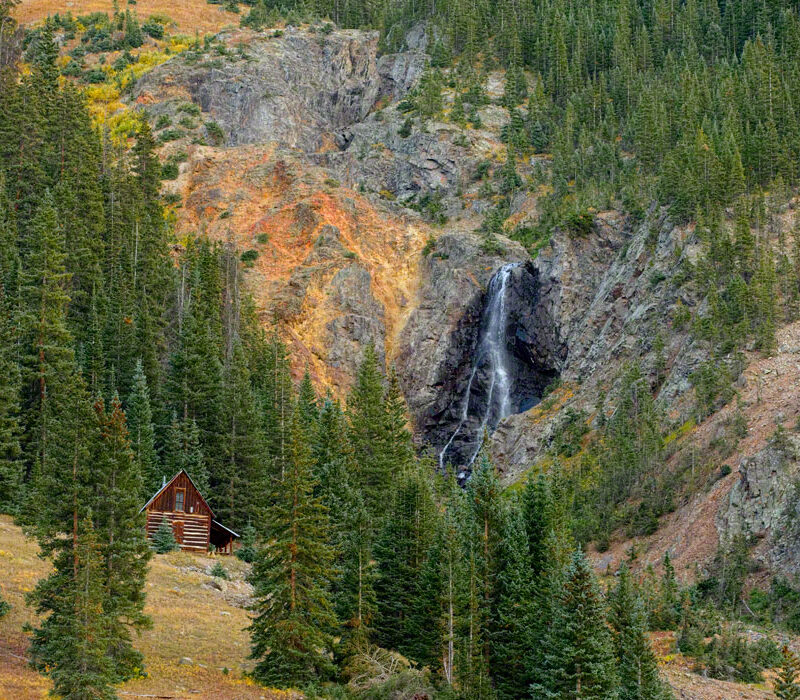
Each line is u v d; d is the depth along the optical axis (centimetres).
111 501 5416
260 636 6094
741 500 10306
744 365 12488
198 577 8162
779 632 8400
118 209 14000
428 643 6456
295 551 5997
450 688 6000
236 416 10725
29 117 13950
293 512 6047
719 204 15225
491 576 6650
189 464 10125
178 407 11125
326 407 10206
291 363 16275
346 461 9338
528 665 6247
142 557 5519
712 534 10319
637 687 5831
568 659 5691
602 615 5831
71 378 8706
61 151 14462
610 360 15200
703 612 8069
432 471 12275
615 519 11750
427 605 6462
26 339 10112
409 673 5969
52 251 10275
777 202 15188
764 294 13062
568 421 14650
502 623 6469
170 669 5941
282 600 5966
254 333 14612
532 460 14838
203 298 13700
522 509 7125
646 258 16025
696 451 11744
